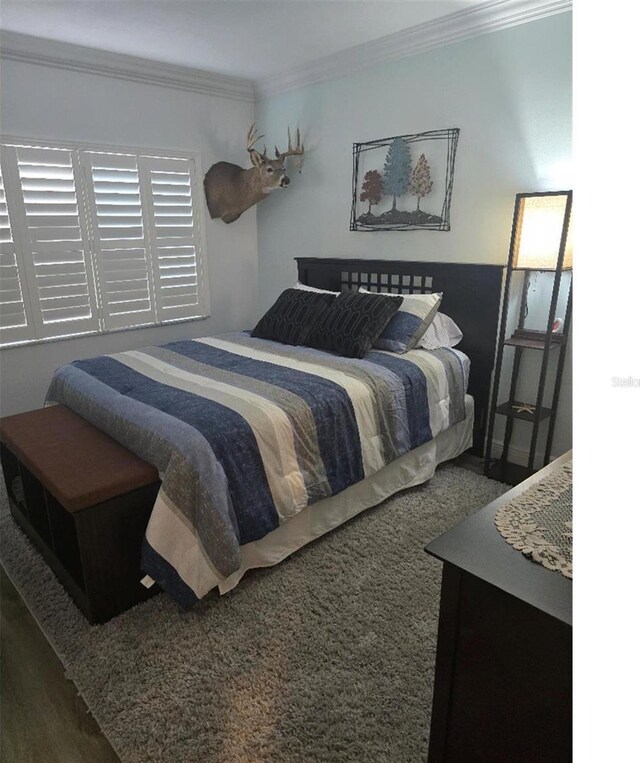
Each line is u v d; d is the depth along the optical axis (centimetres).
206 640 181
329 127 366
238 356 296
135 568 196
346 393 239
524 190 279
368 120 341
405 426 263
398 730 149
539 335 284
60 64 316
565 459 145
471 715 106
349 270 369
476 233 304
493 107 282
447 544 105
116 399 226
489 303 301
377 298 306
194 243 401
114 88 340
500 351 281
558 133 261
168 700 159
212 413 207
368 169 349
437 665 109
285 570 217
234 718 153
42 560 229
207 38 307
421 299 308
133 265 371
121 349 381
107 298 363
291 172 400
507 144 281
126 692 162
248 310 452
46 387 350
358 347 289
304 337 319
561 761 93
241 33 300
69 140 328
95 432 228
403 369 272
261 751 144
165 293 392
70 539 206
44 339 341
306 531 230
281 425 212
